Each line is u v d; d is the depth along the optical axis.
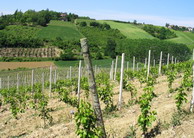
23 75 42.62
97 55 65.06
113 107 10.23
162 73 18.77
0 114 14.97
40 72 45.00
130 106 10.18
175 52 55.97
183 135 5.63
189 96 9.52
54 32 99.25
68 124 8.90
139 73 17.81
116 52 70.75
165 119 7.03
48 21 122.31
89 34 98.31
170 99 9.66
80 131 4.96
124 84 11.98
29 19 117.50
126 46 67.06
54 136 7.61
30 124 11.01
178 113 7.12
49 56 68.00
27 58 64.38
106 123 7.99
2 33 89.38
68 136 7.33
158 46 57.34
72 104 12.24
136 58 60.75
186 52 57.38
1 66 54.44
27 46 77.44
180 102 7.28
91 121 4.96
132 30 104.62
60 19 138.62
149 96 6.50
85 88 13.84
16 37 84.38
